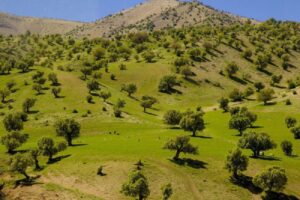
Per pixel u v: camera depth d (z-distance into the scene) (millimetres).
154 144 109938
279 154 110938
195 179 87312
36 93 179500
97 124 144750
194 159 97312
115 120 150125
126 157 95812
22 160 87500
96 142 116688
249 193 84125
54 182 86125
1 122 145875
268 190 84688
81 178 86625
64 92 181125
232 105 195250
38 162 100562
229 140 125062
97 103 168750
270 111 168125
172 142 95500
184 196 80750
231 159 88438
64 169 91375
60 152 106375
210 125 153000
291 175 93625
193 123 127125
